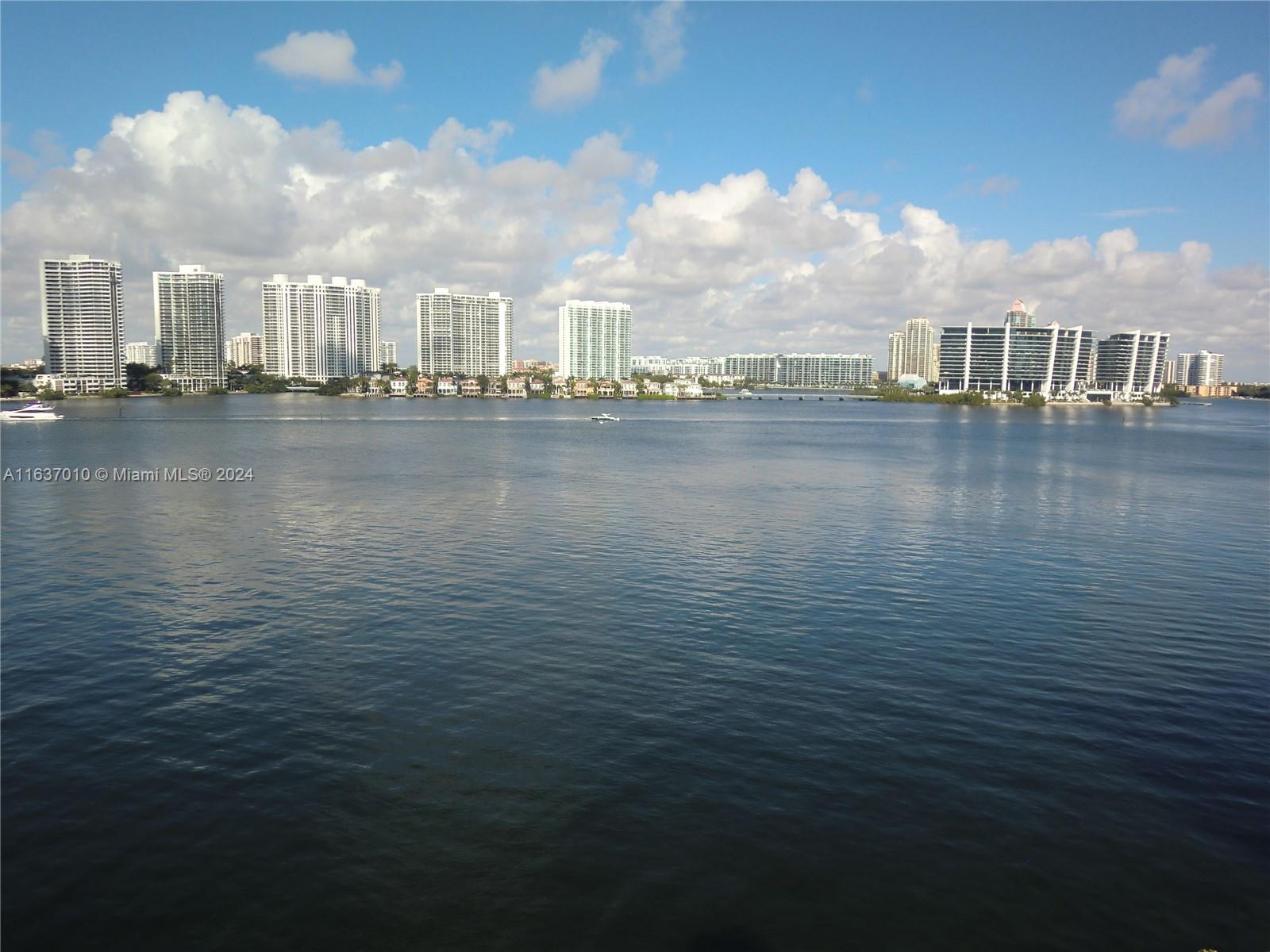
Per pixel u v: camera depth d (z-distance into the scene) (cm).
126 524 8212
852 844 2773
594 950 2323
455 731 3556
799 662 4403
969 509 9650
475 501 9850
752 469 13912
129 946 2327
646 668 4291
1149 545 7569
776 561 6725
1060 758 3359
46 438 19650
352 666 4306
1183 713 3812
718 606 5403
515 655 4459
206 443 18500
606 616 5178
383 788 3088
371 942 2342
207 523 8306
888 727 3619
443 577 6116
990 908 2489
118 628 4916
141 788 3088
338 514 8862
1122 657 4550
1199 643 4797
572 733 3534
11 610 5262
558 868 2641
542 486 11325
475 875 2608
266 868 2638
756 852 2725
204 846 2742
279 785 3109
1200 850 2764
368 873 2617
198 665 4316
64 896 2514
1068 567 6625
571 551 7044
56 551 7000
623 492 10812
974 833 2839
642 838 2794
